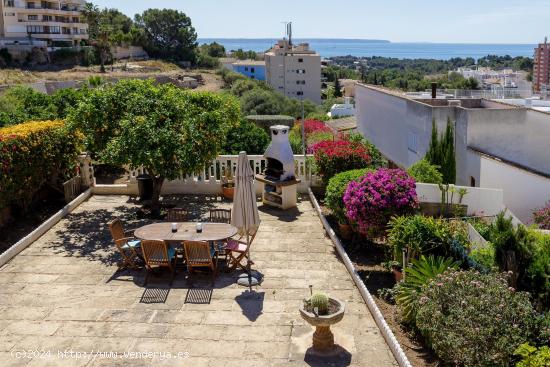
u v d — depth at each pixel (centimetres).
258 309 886
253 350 764
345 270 1048
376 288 973
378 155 1630
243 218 988
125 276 1018
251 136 1933
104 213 1404
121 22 10050
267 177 1467
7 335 807
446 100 2461
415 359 745
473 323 688
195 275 1014
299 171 1578
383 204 1051
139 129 1191
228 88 7800
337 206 1186
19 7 7919
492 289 730
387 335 776
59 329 824
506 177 1759
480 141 1930
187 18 10350
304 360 738
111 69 7969
